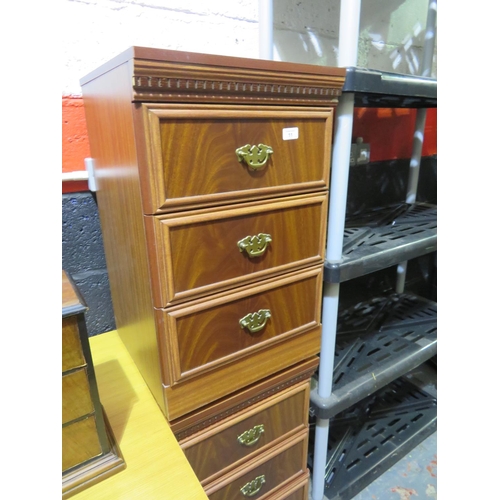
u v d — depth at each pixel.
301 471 0.85
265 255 0.59
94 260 0.83
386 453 1.13
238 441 0.70
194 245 0.51
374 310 1.26
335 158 0.69
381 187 1.25
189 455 0.64
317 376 0.93
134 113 0.43
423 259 1.54
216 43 0.86
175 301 0.52
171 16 0.79
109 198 0.64
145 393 0.66
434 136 1.40
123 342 0.80
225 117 0.48
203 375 0.59
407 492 1.06
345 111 0.65
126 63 0.42
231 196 0.52
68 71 0.72
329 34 1.02
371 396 1.36
